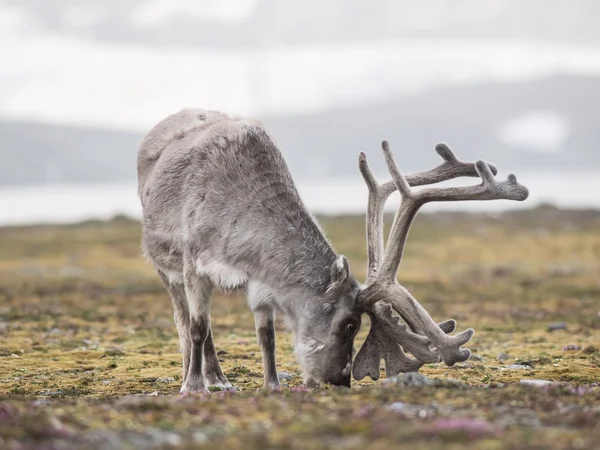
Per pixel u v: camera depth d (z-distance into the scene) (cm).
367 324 3931
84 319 4125
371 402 1716
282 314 2061
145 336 3566
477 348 3203
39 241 10350
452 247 9375
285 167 2153
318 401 1725
